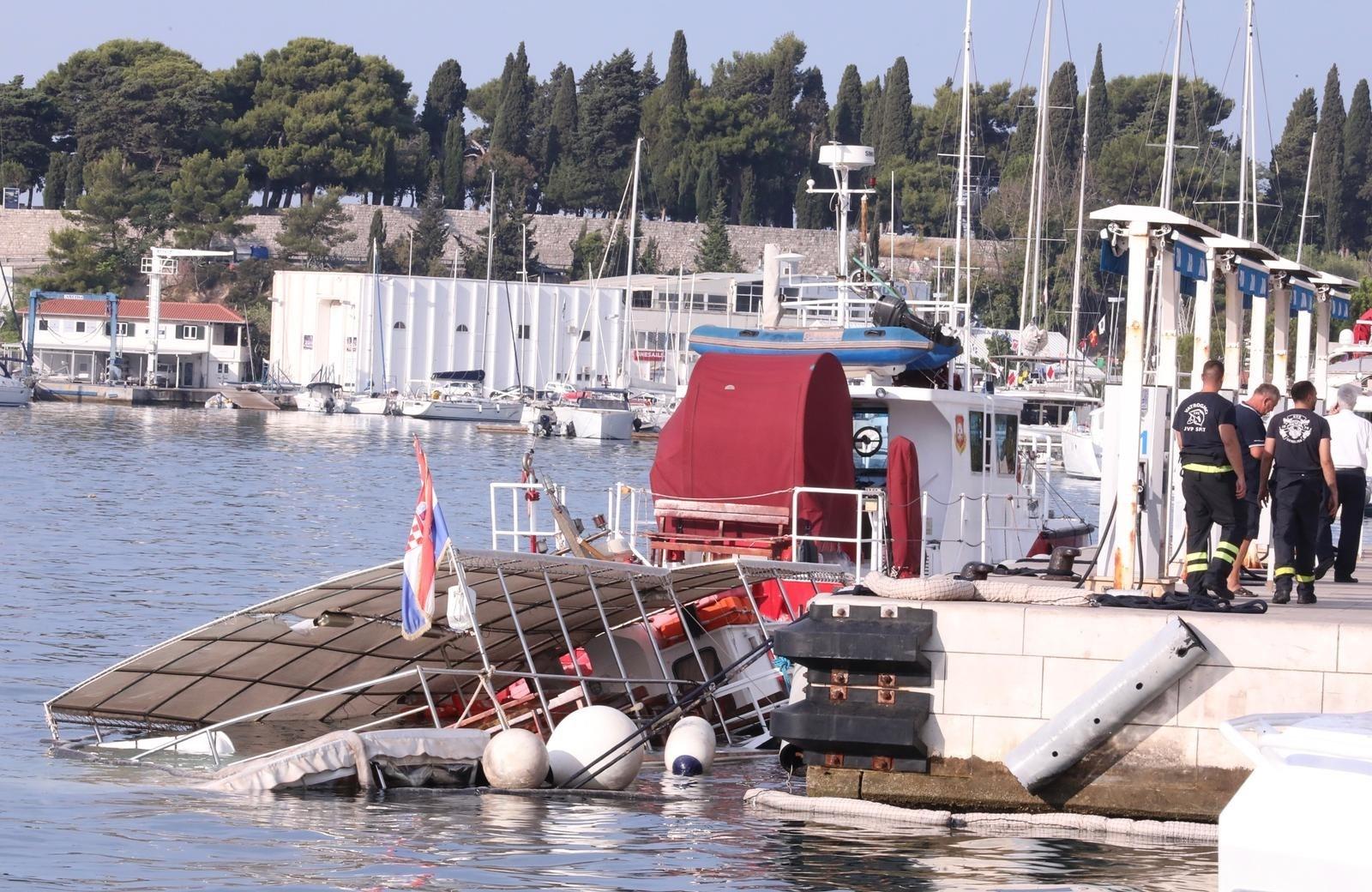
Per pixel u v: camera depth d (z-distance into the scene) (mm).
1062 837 40562
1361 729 29766
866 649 41656
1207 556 46188
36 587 90500
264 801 44250
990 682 41531
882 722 41750
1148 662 39719
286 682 56125
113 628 76750
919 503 61406
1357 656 39062
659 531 64438
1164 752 40500
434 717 51531
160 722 55281
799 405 62750
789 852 39375
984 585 43500
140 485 167625
